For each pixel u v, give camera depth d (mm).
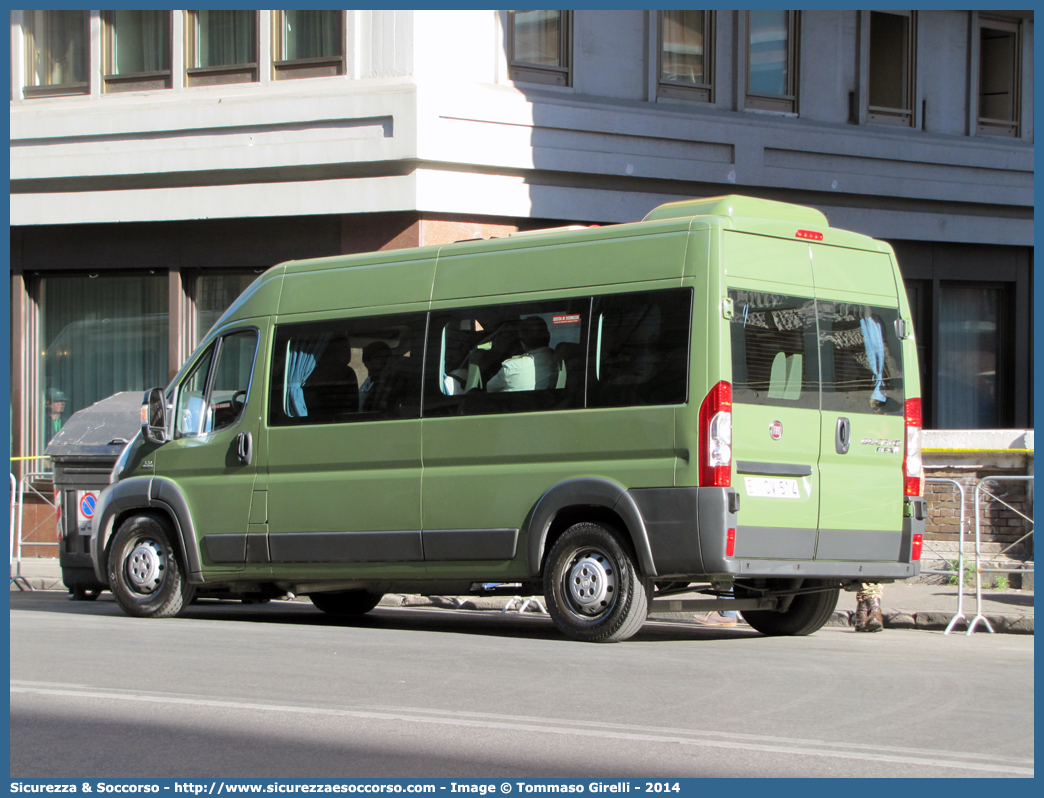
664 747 6043
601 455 9953
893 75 20812
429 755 5918
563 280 10320
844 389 10414
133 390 19984
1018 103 21625
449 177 17828
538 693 7480
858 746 6082
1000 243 21203
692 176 19078
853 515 10414
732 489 9516
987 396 21594
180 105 18766
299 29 18531
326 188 18156
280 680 8000
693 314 9656
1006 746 6137
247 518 11820
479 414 10586
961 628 12133
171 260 19391
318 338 11625
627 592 9852
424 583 11133
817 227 10406
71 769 5801
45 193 19672
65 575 15336
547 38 18641
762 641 10773
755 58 19969
